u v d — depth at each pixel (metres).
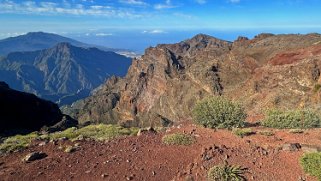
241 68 95.12
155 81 150.00
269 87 63.50
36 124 70.06
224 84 96.81
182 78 119.81
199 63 117.88
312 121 22.28
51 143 20.27
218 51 123.25
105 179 15.18
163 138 19.02
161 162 16.41
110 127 28.00
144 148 18.20
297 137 18.95
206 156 16.05
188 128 21.39
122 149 18.38
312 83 56.97
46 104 79.25
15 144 20.91
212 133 19.91
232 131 19.78
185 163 16.16
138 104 156.62
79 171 15.98
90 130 27.50
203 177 14.56
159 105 130.12
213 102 21.97
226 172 14.34
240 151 16.58
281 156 15.84
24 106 73.06
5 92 73.25
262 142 18.00
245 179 14.13
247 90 70.00
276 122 22.62
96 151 18.34
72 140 20.73
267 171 14.62
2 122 63.72
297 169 14.67
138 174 15.46
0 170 16.50
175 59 154.00
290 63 69.19
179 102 113.62
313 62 60.59
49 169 16.28
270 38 105.31
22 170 16.25
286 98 56.53
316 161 14.37
